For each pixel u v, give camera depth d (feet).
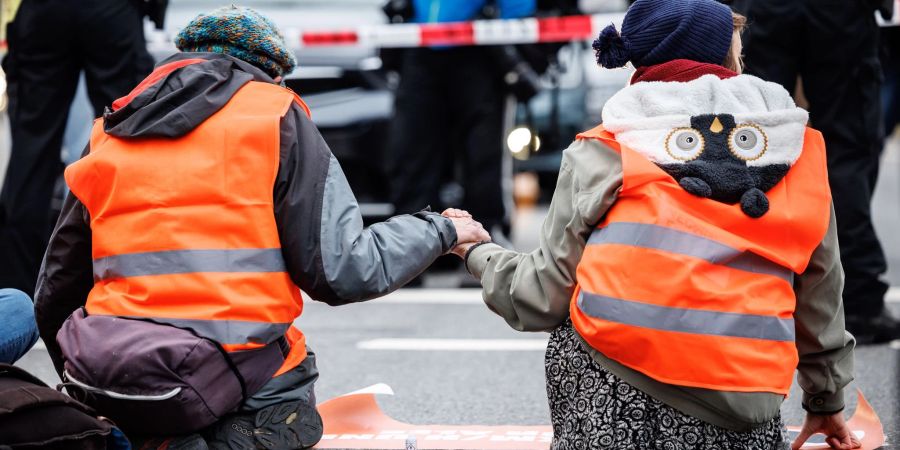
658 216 18.56
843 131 33.73
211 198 20.52
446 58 44.96
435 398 29.45
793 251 18.90
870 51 33.55
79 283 22.52
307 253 20.59
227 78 21.31
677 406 18.67
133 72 36.52
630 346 18.56
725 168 18.83
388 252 21.35
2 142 63.77
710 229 18.52
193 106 20.79
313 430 21.59
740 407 18.37
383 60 46.06
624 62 20.26
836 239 19.75
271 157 20.65
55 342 23.43
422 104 45.32
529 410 28.17
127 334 20.06
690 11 19.98
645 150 19.10
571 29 45.09
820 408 21.94
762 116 19.03
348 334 37.50
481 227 22.56
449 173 48.85
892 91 58.54
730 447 18.95
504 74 44.42
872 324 34.12
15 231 36.52
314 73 47.47
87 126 45.39
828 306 20.13
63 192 45.29
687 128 19.11
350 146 46.73
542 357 33.86
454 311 41.09
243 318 20.31
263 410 21.11
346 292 20.81
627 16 20.57
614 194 19.07
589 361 19.43
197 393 20.02
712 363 18.26
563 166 20.26
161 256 20.47
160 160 20.75
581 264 19.21
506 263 20.81
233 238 20.48
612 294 18.62
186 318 20.22
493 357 33.91
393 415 27.89
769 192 18.90
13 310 21.43
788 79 33.94
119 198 20.76
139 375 19.80
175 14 51.98
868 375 30.60
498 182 45.85
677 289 18.28
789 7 33.17
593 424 19.08
